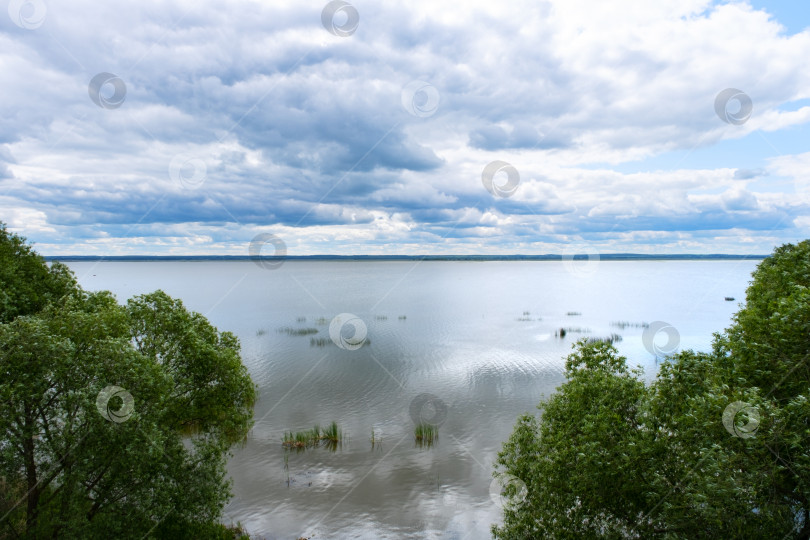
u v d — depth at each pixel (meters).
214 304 105.50
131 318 20.22
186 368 20.58
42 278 23.45
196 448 20.20
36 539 14.69
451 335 63.22
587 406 16.22
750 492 11.19
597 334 62.50
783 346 13.77
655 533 13.27
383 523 21.81
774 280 19.12
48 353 14.32
